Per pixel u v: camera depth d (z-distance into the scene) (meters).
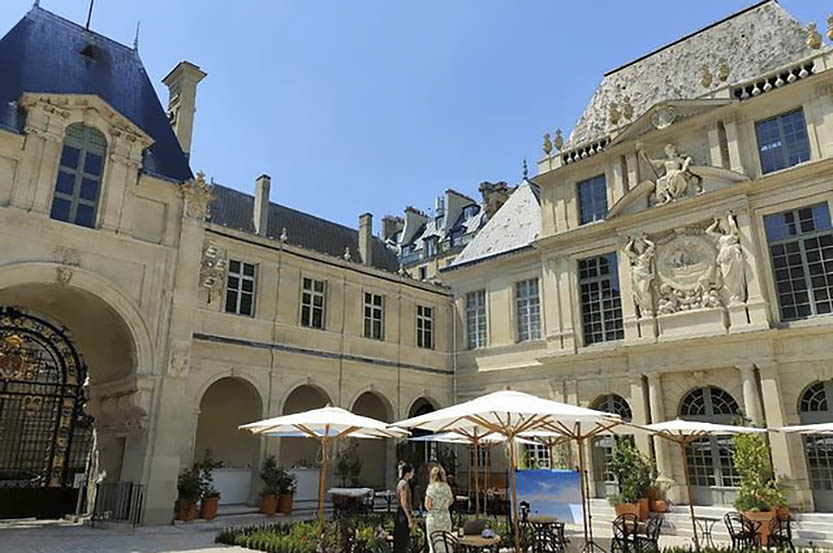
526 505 12.06
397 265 34.78
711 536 14.52
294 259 21.70
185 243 17.12
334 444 22.86
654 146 21.02
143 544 12.47
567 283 22.61
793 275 17.55
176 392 16.08
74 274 14.80
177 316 16.50
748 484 15.27
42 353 18.97
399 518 10.22
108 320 16.03
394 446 23.86
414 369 24.95
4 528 14.87
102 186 15.84
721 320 18.19
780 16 20.59
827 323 16.25
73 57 17.73
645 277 20.06
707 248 18.95
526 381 23.48
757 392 17.23
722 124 19.47
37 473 18.33
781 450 16.34
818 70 17.83
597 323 21.73
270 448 19.53
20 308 16.91
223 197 28.19
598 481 20.30
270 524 15.00
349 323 23.11
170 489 15.54
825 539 14.26
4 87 15.41
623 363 20.44
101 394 16.83
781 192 17.89
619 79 25.17
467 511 19.73
